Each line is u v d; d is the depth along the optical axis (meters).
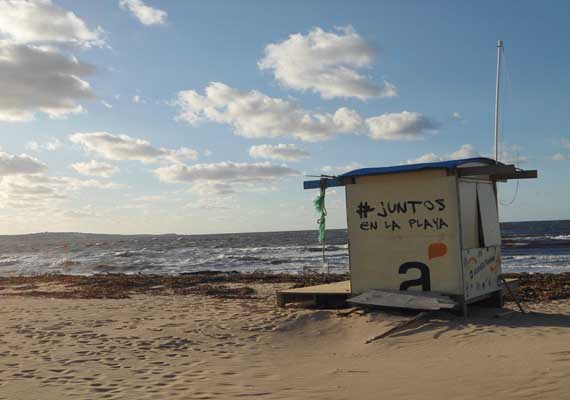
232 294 19.83
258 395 6.26
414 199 11.23
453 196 10.84
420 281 11.15
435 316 10.84
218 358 8.57
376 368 7.64
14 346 9.32
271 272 36.19
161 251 77.44
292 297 13.43
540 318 11.09
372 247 11.66
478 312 11.66
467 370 7.16
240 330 10.69
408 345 9.04
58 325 11.27
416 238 11.21
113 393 6.43
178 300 16.52
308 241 109.06
